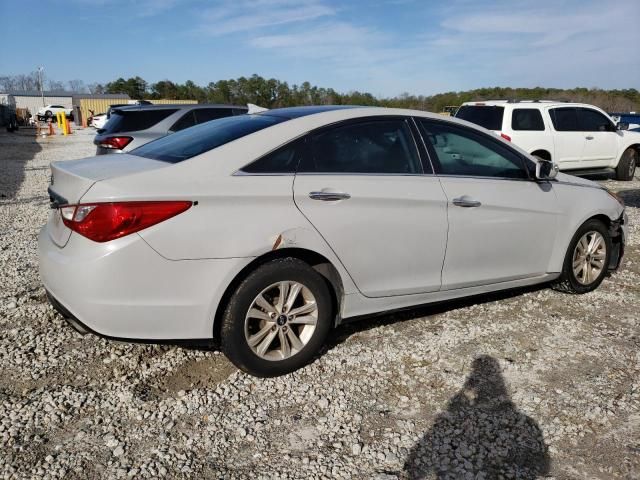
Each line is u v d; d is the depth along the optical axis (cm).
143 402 305
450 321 418
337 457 263
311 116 349
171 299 292
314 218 323
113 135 841
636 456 267
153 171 298
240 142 321
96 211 281
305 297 333
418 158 374
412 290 373
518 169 426
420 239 366
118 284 281
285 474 251
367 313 361
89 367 340
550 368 350
